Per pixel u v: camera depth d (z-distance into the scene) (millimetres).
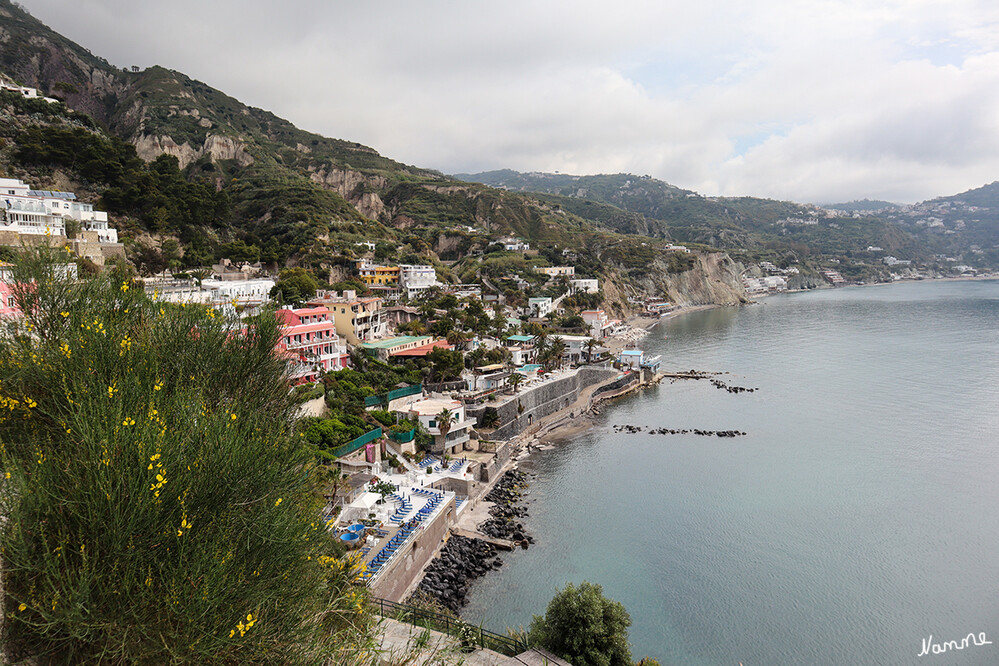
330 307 97875
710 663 42188
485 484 70500
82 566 12164
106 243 102062
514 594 48688
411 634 28453
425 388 89625
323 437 59906
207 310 21141
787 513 65312
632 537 59625
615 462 81938
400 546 46062
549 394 104625
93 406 14430
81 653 12086
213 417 15953
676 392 124500
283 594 14602
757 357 158625
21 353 16094
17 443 14555
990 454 83125
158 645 12203
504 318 150250
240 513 14633
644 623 46219
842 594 50344
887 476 75562
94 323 17188
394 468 65750
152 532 12812
